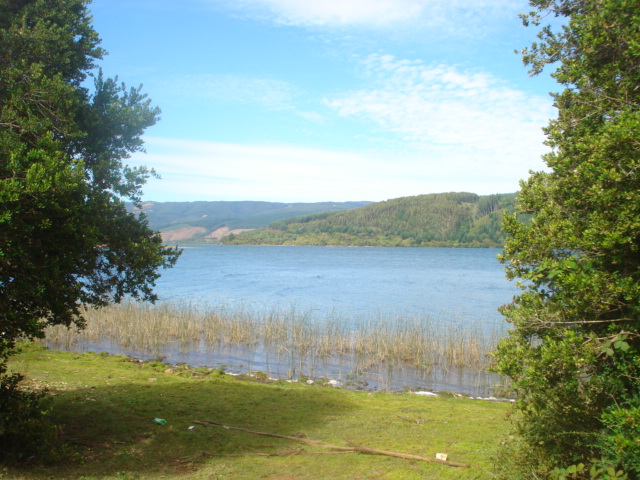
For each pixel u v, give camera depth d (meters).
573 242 4.18
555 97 5.31
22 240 5.32
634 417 3.49
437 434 7.71
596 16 4.75
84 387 9.70
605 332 4.23
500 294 33.94
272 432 7.62
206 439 7.15
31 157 5.21
